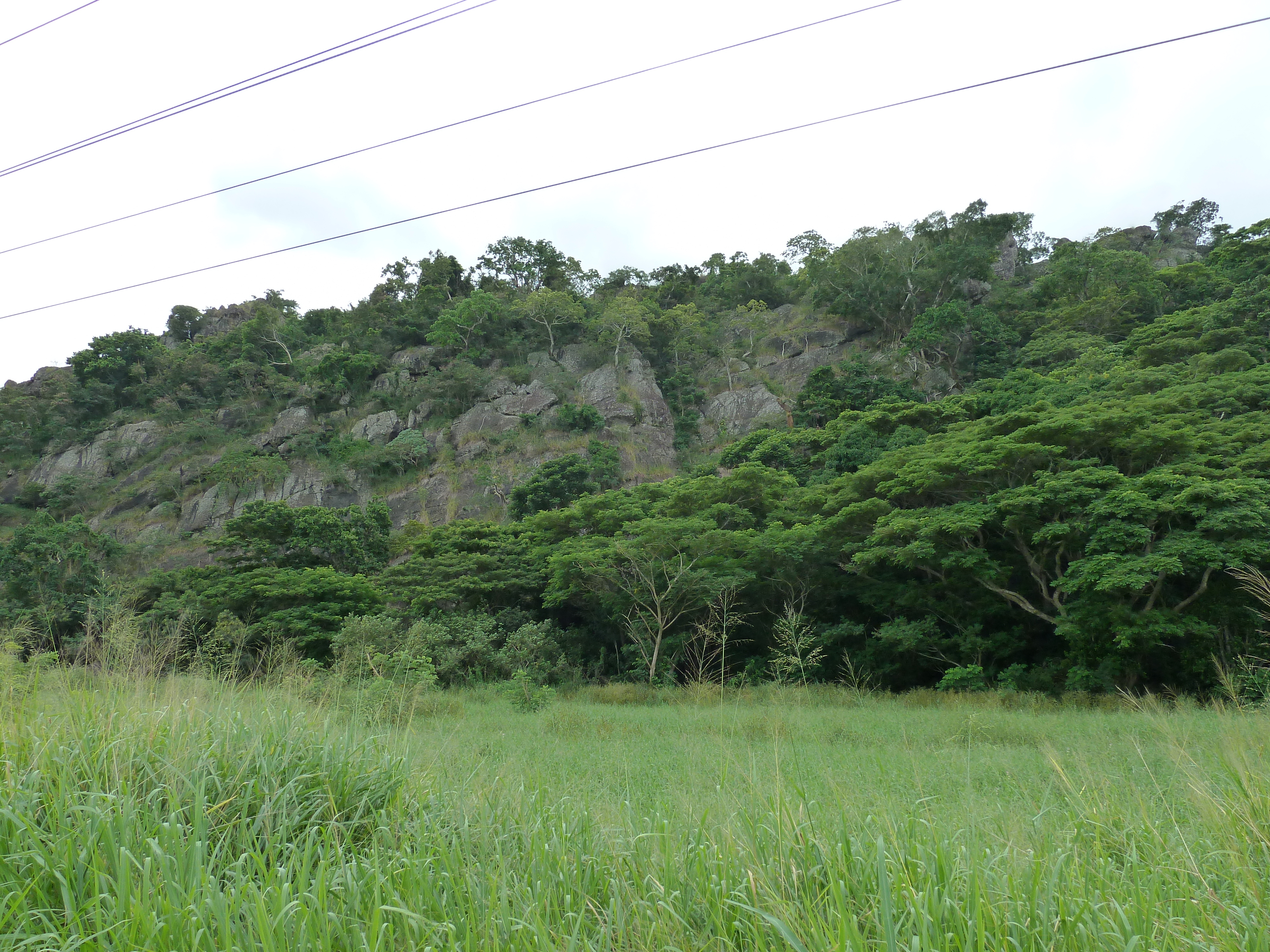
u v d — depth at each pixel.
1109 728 11.56
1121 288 61.75
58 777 3.84
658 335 82.50
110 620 5.84
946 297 72.06
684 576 24.95
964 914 2.95
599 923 3.14
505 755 8.69
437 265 99.31
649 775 7.62
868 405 52.84
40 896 3.13
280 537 37.38
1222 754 5.26
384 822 4.07
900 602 23.97
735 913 3.15
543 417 70.19
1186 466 20.41
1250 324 39.16
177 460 73.69
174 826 3.42
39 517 44.28
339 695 6.65
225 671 6.01
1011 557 22.98
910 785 6.56
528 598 31.28
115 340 89.12
